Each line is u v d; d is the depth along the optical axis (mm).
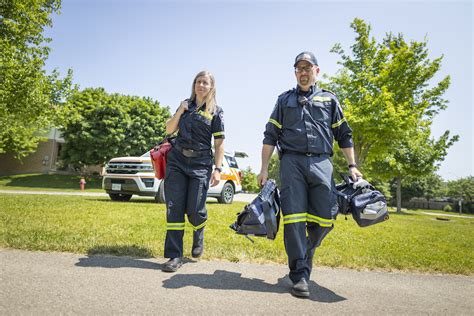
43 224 4312
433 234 6559
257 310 2037
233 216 6633
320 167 2672
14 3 15773
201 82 3273
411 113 17688
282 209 2637
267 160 2861
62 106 18328
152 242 3684
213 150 3479
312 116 2750
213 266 3031
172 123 3307
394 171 26547
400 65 17516
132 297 2115
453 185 67188
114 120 31188
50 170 36281
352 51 19328
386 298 2428
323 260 3393
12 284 2189
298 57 2844
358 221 2676
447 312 2189
